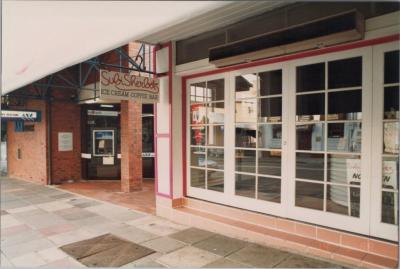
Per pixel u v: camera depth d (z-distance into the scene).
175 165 6.12
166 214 6.17
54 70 3.02
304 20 4.38
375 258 3.78
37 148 10.95
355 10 3.59
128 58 7.11
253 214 5.09
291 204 4.70
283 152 4.78
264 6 4.50
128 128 8.84
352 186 4.13
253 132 5.18
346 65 4.16
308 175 4.54
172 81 6.04
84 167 11.17
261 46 4.47
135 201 7.77
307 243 4.28
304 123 4.56
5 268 4.00
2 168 13.53
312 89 4.48
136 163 9.04
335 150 4.28
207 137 5.90
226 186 5.59
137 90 5.54
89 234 5.39
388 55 3.83
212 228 5.32
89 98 10.18
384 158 3.87
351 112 4.12
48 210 7.02
